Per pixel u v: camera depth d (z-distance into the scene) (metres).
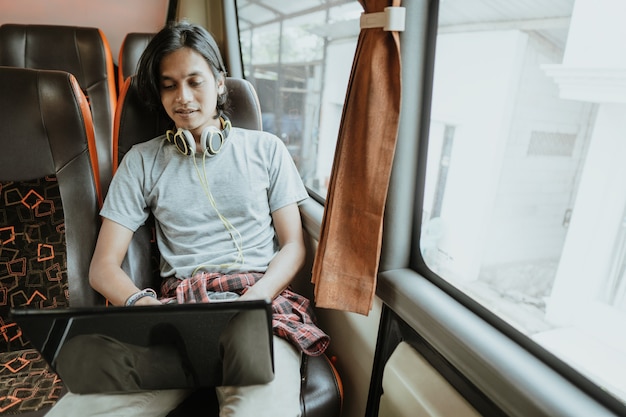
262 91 2.31
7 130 1.07
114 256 1.07
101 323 0.67
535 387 0.62
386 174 0.80
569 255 0.80
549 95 0.79
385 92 0.77
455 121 0.93
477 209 0.99
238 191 1.15
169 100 1.10
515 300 0.87
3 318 1.12
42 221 1.12
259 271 1.12
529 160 0.85
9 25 2.09
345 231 0.88
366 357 1.09
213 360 0.75
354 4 1.36
